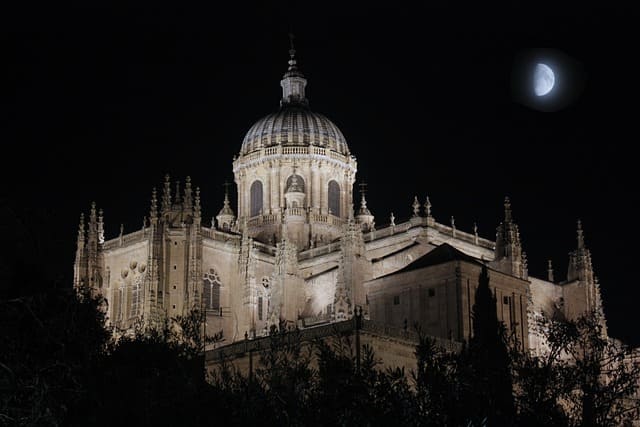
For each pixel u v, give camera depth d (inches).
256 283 6003.9
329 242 6496.1
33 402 2278.5
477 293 3932.1
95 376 2807.6
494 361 2770.7
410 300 4859.7
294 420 2479.1
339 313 5098.4
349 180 6786.4
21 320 2471.7
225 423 2571.4
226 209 6786.4
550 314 6003.9
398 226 5935.0
